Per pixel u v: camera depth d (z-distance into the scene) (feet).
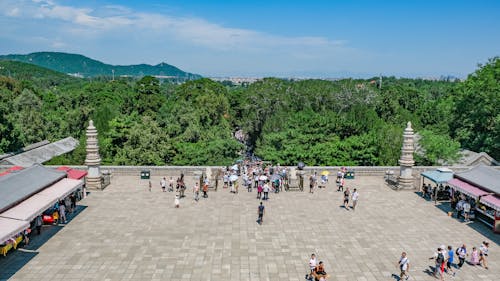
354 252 87.86
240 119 346.33
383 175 151.02
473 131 199.72
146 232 97.14
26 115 218.18
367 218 108.37
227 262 82.53
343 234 97.45
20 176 100.94
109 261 82.28
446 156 162.50
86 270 78.43
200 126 244.42
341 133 185.98
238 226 101.55
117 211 111.55
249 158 235.61
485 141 183.52
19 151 158.81
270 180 135.64
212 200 122.11
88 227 99.86
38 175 105.29
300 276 77.30
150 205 116.78
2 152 174.50
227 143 203.82
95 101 354.13
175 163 189.37
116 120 190.49
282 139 179.93
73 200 111.04
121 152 184.85
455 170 151.43
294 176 133.49
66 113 263.49
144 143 183.93
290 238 94.63
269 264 81.92
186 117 240.32
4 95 254.47
